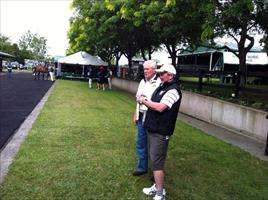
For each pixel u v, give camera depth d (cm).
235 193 559
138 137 596
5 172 588
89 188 539
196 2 1139
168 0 1203
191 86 1614
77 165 641
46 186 539
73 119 1119
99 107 1481
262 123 949
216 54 3153
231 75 1319
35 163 641
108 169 629
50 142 800
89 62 3825
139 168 604
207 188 572
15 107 1375
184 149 811
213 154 780
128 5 1609
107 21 2073
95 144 805
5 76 4062
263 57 3084
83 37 2769
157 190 500
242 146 888
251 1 939
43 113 1215
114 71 4559
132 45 2772
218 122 1181
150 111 495
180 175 627
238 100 1154
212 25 1087
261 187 592
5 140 812
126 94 2362
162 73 490
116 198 510
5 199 488
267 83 1550
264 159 767
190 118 1345
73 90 2397
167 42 2158
